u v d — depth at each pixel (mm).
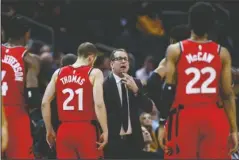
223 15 26328
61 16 29297
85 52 17031
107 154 17406
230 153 14992
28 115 17328
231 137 14992
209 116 14508
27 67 17219
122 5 29266
